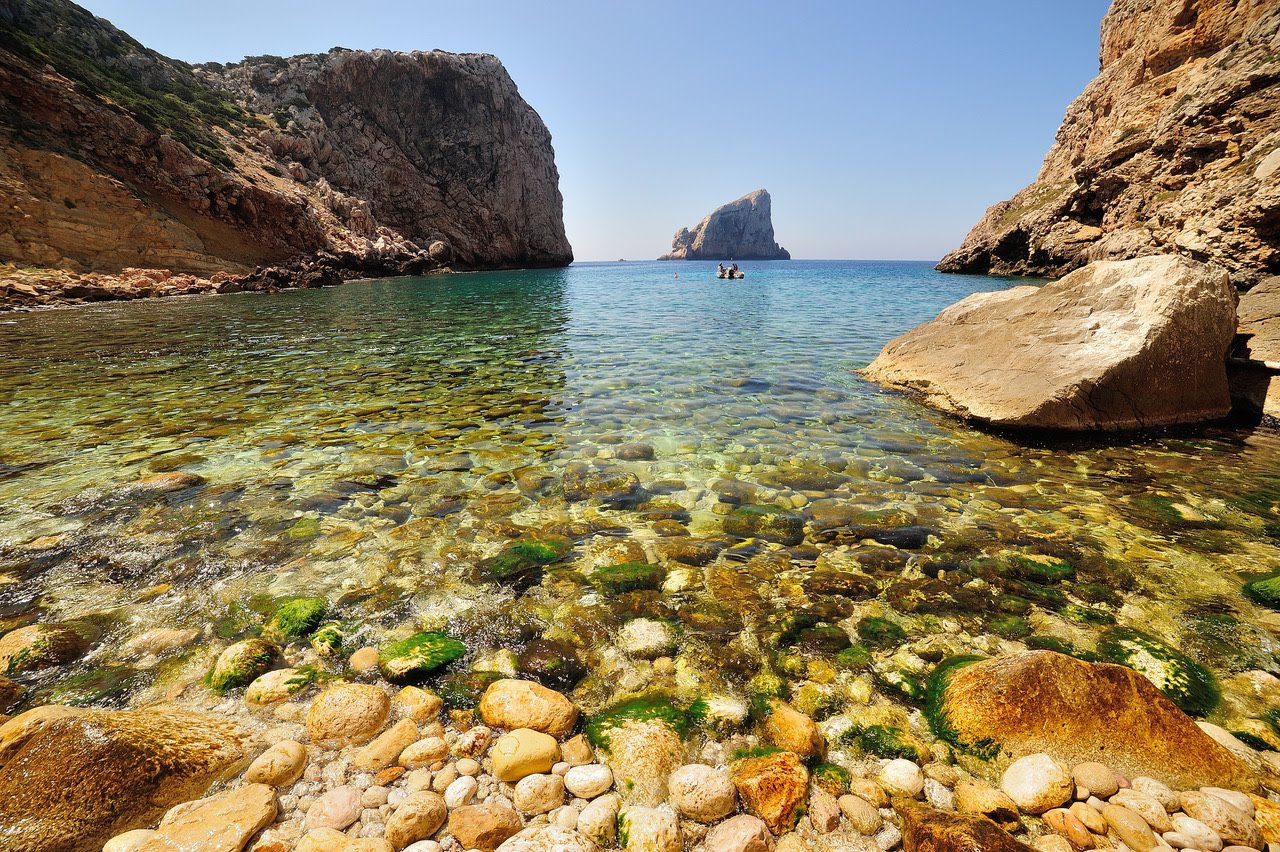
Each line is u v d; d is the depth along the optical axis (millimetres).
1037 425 7922
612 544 4926
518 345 16094
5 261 28859
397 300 31641
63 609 3980
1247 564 4562
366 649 3623
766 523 5309
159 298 31672
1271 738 2920
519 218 86750
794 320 21891
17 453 7102
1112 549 4816
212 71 64312
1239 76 32031
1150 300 8141
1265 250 24516
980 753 2824
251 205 43438
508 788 2699
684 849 2422
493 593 4227
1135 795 2568
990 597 4145
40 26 42562
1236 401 8922
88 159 34562
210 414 8977
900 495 5961
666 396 10109
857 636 3730
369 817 2549
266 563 4621
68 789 2502
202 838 2348
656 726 2938
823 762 2818
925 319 21844
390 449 7355
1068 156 60156
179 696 3246
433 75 74375
